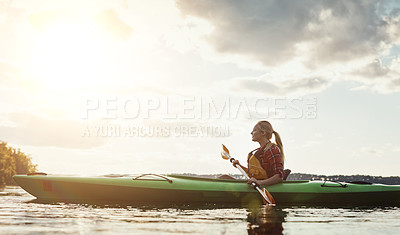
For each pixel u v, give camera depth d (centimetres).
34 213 260
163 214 268
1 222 217
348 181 435
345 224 238
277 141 403
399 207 374
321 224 235
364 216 286
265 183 374
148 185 374
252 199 375
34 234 180
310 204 376
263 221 241
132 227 206
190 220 238
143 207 315
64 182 374
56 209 288
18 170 1541
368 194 409
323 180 432
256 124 403
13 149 1527
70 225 210
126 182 376
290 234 196
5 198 389
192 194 371
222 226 216
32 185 380
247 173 420
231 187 377
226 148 480
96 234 183
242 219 248
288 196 383
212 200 371
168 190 371
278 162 382
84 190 374
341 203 395
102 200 371
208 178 396
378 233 205
